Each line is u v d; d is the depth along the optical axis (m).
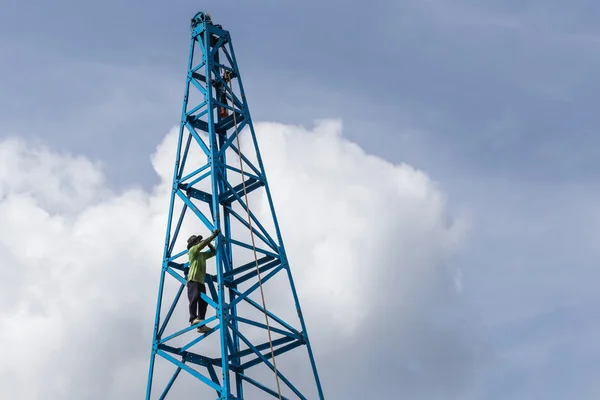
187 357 47.56
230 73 53.81
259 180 51.09
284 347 48.47
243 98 53.03
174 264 48.75
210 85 51.66
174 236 49.28
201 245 47.28
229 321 46.31
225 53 54.28
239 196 51.53
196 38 54.12
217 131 52.91
